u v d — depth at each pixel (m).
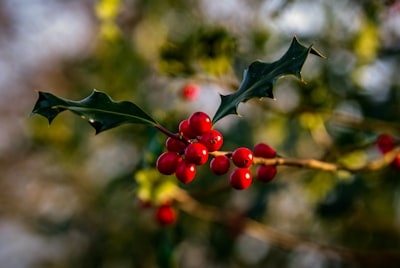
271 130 2.95
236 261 3.61
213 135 1.08
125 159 3.50
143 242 3.52
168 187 2.00
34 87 4.78
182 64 2.03
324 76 2.63
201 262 3.74
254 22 2.77
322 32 2.65
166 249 2.32
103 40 3.13
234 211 3.10
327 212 2.83
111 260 3.63
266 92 1.11
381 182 2.88
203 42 1.99
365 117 2.74
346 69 2.71
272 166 1.33
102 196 3.64
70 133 3.59
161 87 3.12
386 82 2.82
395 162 1.56
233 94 1.19
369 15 2.43
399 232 3.33
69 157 3.67
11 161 4.32
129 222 3.59
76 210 3.91
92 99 1.13
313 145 3.02
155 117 2.01
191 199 2.14
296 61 1.11
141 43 3.20
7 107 4.73
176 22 3.12
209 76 2.04
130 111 1.13
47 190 4.15
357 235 3.34
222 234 3.35
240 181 1.15
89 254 3.79
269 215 3.42
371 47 2.48
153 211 3.35
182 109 2.42
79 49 4.39
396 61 2.80
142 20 3.23
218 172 1.11
